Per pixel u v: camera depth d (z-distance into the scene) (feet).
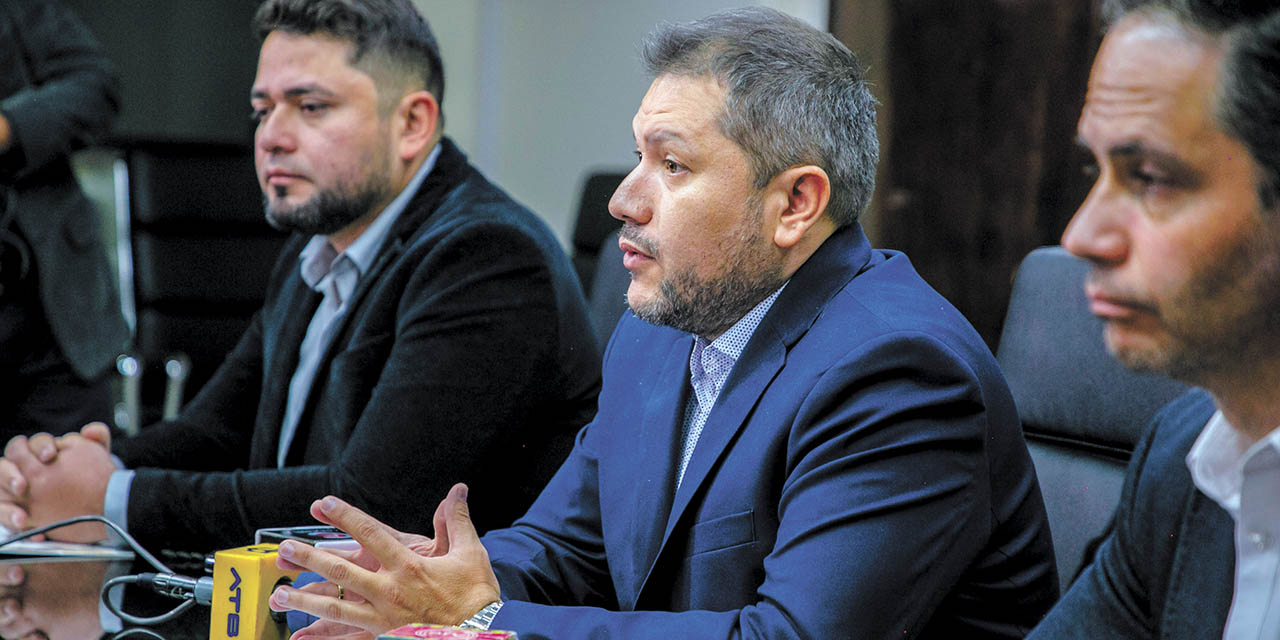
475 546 8.33
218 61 32.09
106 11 31.37
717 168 8.76
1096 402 9.71
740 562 8.51
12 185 19.65
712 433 8.85
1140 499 6.55
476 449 12.10
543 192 37.06
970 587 8.52
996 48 27.73
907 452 8.06
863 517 7.87
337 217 13.15
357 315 13.02
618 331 10.69
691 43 8.91
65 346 20.30
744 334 9.23
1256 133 4.92
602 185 24.73
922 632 8.44
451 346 12.16
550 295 12.61
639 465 9.48
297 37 13.00
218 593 8.31
